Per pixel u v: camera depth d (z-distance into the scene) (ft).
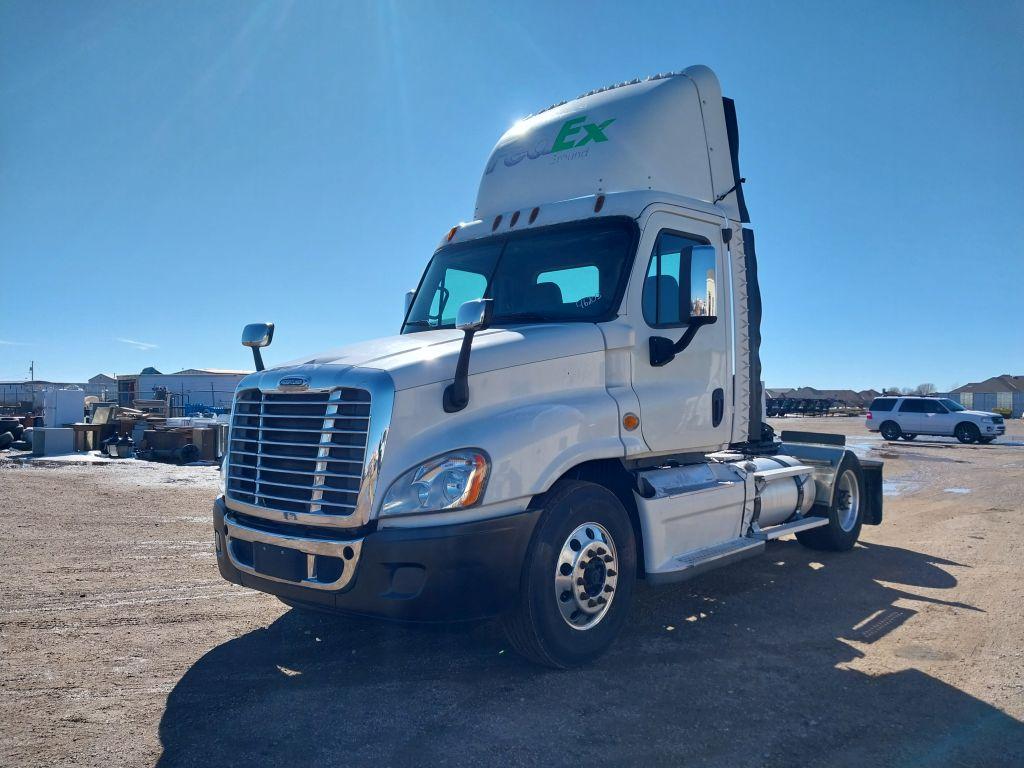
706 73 20.75
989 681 14.17
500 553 13.08
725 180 20.93
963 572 23.25
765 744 11.55
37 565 23.45
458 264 19.75
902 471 55.62
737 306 20.48
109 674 14.46
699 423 18.34
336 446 13.20
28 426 89.25
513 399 14.44
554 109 21.21
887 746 11.51
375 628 17.28
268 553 14.02
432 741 11.62
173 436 61.41
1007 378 280.31
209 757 11.14
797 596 20.29
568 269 17.75
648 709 12.78
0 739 11.68
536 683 13.93
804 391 323.57
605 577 14.94
